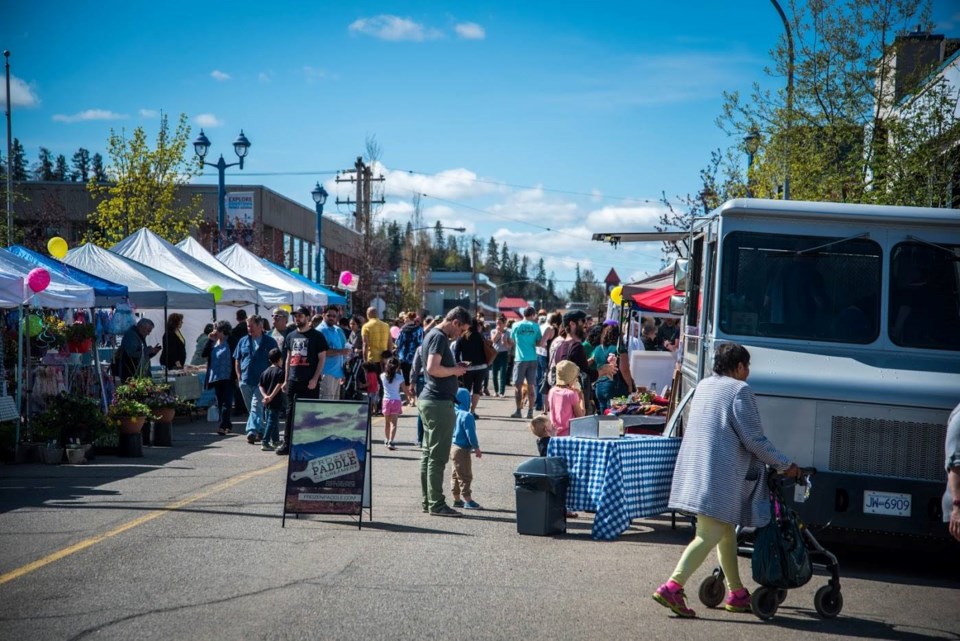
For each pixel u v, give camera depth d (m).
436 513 9.88
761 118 18.81
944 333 8.52
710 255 9.19
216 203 45.94
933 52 18.03
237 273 24.78
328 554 8.00
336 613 6.32
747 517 6.62
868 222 8.66
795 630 6.37
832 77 18.00
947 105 15.89
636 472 9.17
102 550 7.98
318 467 9.17
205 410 20.22
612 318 29.67
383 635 5.88
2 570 7.31
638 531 9.49
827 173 18.11
